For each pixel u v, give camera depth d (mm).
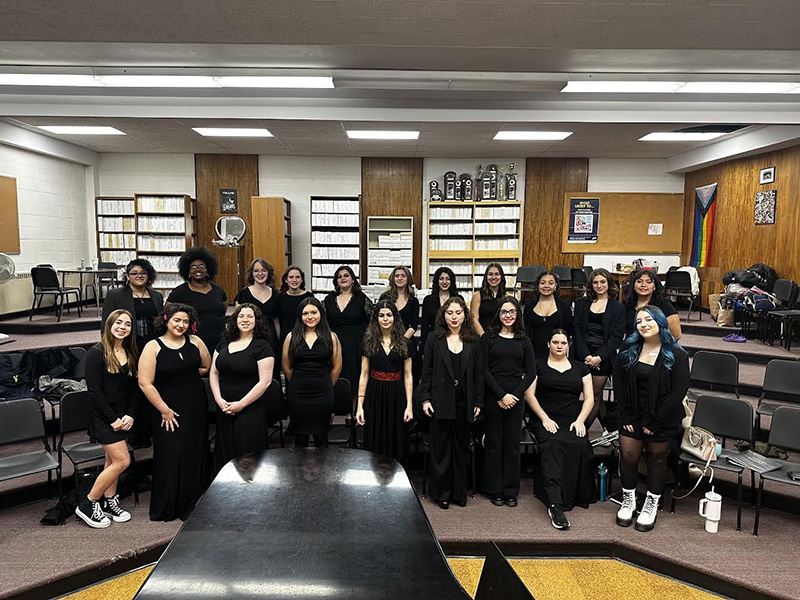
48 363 4570
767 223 7152
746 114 6059
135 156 8844
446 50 4258
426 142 7656
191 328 3303
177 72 4844
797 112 6039
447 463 3463
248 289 4344
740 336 6398
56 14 3572
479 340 3477
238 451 3250
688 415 3625
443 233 8805
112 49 4270
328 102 6070
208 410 3756
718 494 3391
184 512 3242
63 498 3229
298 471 2516
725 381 4281
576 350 3982
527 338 3533
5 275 6230
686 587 2828
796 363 3982
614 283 3977
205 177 8898
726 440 4285
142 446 3930
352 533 1942
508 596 1408
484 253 8812
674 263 9242
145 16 3615
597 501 3613
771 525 3283
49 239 7867
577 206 9086
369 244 8758
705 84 5156
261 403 3322
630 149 8203
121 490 3465
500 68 4750
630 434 3236
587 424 4016
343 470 2531
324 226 8648
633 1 3350
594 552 3119
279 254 8336
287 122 6367
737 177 7750
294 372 3455
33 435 3281
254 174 8922
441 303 4414
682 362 3113
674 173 9109
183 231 8438
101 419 3068
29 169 7438
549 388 3611
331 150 8375
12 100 5996
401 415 3562
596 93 5645
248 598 1551
